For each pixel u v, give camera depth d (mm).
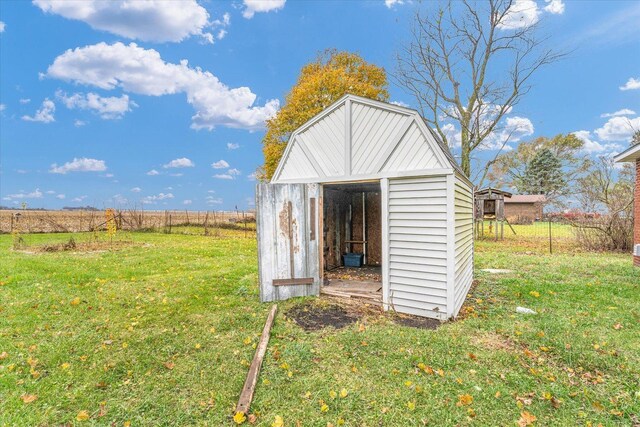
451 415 2561
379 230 8859
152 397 2846
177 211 23141
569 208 16297
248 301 5656
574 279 6949
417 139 4871
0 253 11164
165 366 3379
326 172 5773
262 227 5645
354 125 5445
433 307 4758
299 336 4117
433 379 3066
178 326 4488
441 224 4660
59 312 5020
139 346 3850
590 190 14188
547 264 8922
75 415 2609
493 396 2795
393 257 5137
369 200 8977
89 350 3740
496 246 14055
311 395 2848
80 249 12328
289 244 5766
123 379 3143
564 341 3789
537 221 29969
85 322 4633
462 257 5547
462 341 3857
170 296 5953
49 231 19844
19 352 3664
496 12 15977
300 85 19094
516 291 6039
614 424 2434
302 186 5809
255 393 2885
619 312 4773
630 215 11984
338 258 8484
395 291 5113
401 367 3293
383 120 5180
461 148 17438
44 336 4129
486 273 7922
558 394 2811
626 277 7066
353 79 18312
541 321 4465
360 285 6316
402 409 2641
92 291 6242
